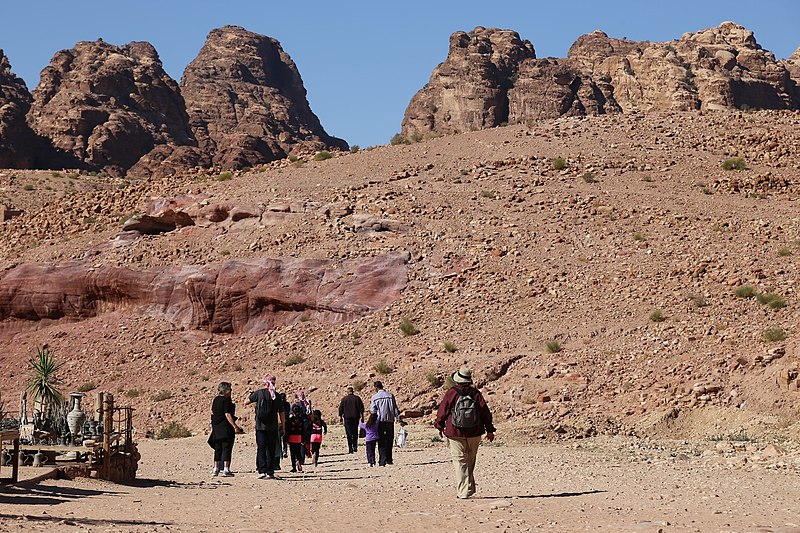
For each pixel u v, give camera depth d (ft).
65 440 70.28
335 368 140.56
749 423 104.12
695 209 180.34
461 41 653.30
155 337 161.68
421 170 206.90
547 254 162.91
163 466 87.56
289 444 81.05
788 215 177.78
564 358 128.88
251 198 190.29
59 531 40.83
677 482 64.85
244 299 160.35
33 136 536.01
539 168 204.33
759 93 641.40
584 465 79.87
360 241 169.68
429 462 86.84
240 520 47.55
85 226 212.43
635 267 154.92
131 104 590.96
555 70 629.10
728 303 138.62
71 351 163.32
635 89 642.63
